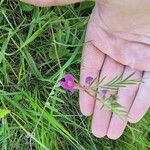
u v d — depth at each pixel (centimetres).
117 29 26
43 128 27
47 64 28
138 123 29
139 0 24
